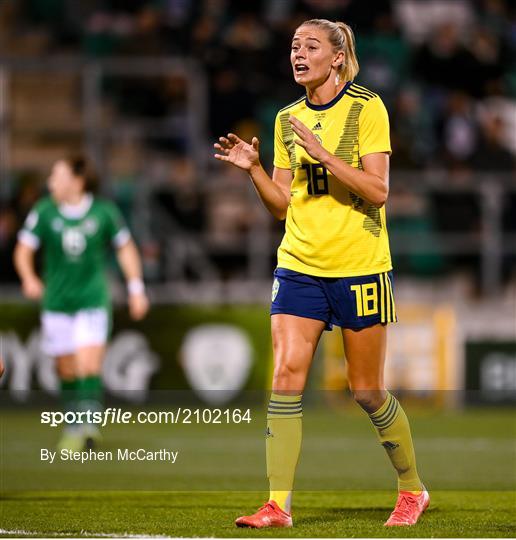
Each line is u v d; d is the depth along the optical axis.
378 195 18.73
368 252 19.23
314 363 51.56
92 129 55.03
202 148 58.81
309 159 19.31
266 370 50.69
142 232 53.00
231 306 50.84
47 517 20.98
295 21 64.00
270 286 53.16
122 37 62.50
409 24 74.50
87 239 34.94
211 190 53.97
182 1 66.81
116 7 66.38
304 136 18.56
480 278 56.22
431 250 55.34
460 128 63.59
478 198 57.00
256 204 53.97
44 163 55.66
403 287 56.00
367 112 19.19
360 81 64.25
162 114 59.25
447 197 56.91
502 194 56.56
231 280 53.53
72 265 34.91
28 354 49.44
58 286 34.91
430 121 63.84
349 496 25.17
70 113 59.47
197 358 50.44
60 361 35.22
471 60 66.81
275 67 62.31
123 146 57.72
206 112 60.62
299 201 19.45
